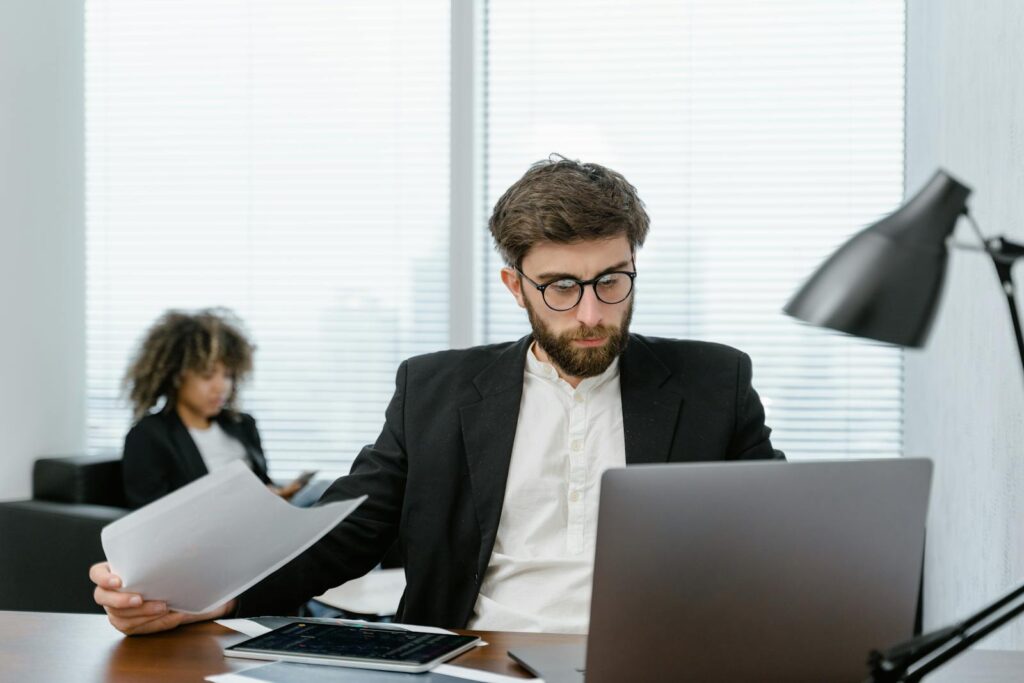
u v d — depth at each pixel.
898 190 3.20
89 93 3.63
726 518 1.00
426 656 1.25
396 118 3.51
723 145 3.29
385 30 3.50
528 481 1.66
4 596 3.08
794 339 3.25
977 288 2.10
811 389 3.24
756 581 1.01
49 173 3.43
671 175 3.31
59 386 3.48
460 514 1.65
